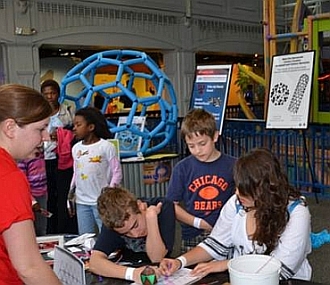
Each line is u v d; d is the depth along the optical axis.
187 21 10.62
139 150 5.61
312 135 6.04
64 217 4.09
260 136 6.62
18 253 1.19
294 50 7.36
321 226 4.81
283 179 1.69
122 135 5.59
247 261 1.45
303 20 7.61
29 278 1.21
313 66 5.74
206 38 11.20
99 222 3.50
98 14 9.02
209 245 1.95
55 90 4.25
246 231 1.80
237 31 12.07
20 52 7.99
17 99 1.24
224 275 1.78
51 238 2.34
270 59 6.59
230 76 6.20
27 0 7.95
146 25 9.89
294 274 1.75
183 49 10.62
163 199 2.28
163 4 10.12
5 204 1.18
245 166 1.68
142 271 1.78
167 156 5.71
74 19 8.66
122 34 9.45
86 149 3.50
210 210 2.47
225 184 2.45
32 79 8.17
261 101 10.69
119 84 5.80
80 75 5.76
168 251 2.12
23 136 1.26
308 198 5.98
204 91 6.43
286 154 6.29
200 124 2.41
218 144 6.93
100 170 3.49
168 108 6.04
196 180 2.49
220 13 11.49
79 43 8.78
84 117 3.46
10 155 1.26
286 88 5.98
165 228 2.14
